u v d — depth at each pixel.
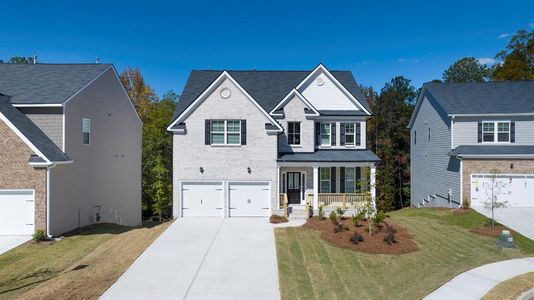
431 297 12.94
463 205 26.66
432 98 32.31
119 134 29.52
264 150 23.81
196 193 23.86
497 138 28.00
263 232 20.33
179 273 14.47
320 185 26.34
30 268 14.87
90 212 24.58
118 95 29.14
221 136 23.75
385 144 51.03
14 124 19.38
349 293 12.95
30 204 19.42
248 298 12.34
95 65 26.14
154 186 41.97
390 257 16.67
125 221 30.91
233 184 23.89
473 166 26.97
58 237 19.94
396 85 60.97
